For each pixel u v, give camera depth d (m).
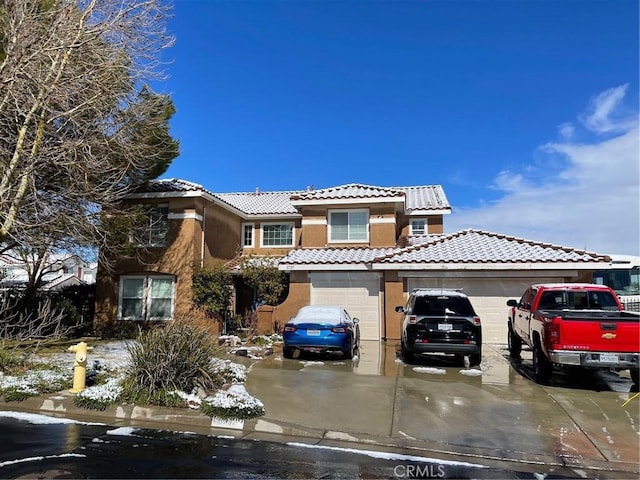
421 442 6.36
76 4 12.03
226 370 9.59
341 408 7.80
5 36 11.91
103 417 7.38
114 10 12.38
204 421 7.06
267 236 25.11
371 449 6.13
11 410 7.71
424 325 11.48
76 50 12.02
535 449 6.16
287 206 25.70
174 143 17.72
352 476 5.17
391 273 17.81
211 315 18.08
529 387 9.59
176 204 19.45
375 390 9.09
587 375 11.02
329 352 13.99
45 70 11.95
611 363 8.94
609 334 8.98
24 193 11.83
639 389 9.42
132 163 14.62
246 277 18.70
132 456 5.63
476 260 16.80
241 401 7.46
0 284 16.25
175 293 19.08
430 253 18.00
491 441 6.42
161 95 14.68
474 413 7.66
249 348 14.44
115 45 12.62
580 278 16.52
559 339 9.17
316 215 21.17
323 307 14.20
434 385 9.59
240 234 25.00
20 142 11.48
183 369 8.09
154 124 15.38
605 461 5.82
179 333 8.45
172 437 6.44
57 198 13.47
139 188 18.83
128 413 7.39
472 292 17.20
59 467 5.20
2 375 8.89
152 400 7.55
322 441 6.42
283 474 5.16
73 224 13.63
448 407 7.99
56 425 6.89
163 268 19.20
